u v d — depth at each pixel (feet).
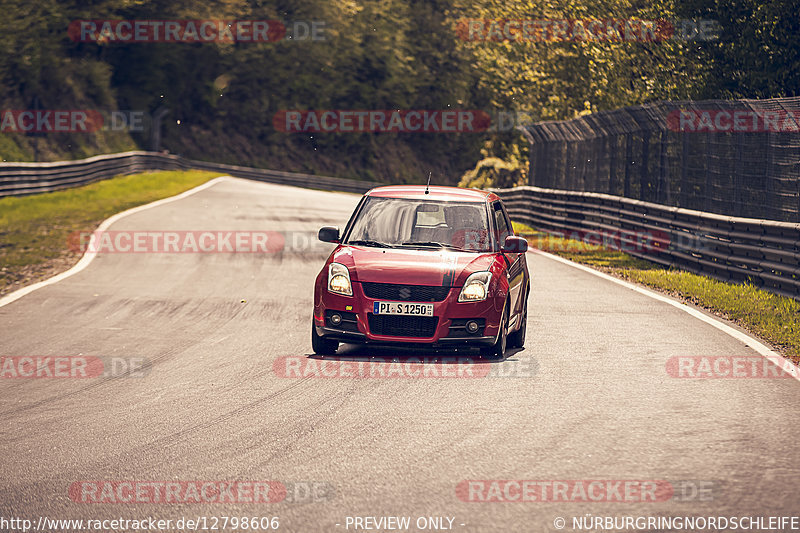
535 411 87.86
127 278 184.85
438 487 65.82
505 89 476.95
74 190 425.28
